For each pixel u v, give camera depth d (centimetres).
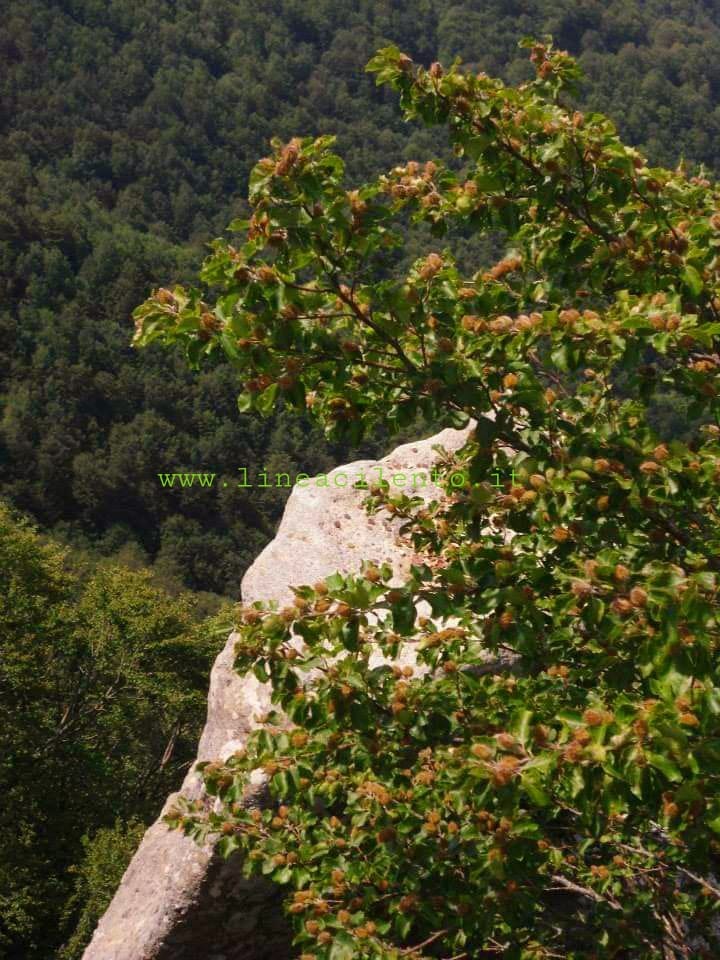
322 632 313
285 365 306
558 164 339
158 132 12419
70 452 7250
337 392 330
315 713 340
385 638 385
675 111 10406
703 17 17825
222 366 8244
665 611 255
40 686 2070
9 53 12662
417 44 14762
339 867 381
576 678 363
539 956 407
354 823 382
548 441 334
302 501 718
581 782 258
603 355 354
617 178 335
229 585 6838
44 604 2206
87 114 12519
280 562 674
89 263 8806
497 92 343
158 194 11531
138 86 13112
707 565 313
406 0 15500
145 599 2419
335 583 306
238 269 287
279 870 386
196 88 12862
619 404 386
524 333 317
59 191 10656
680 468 304
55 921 1892
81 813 2089
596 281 358
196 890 584
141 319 320
